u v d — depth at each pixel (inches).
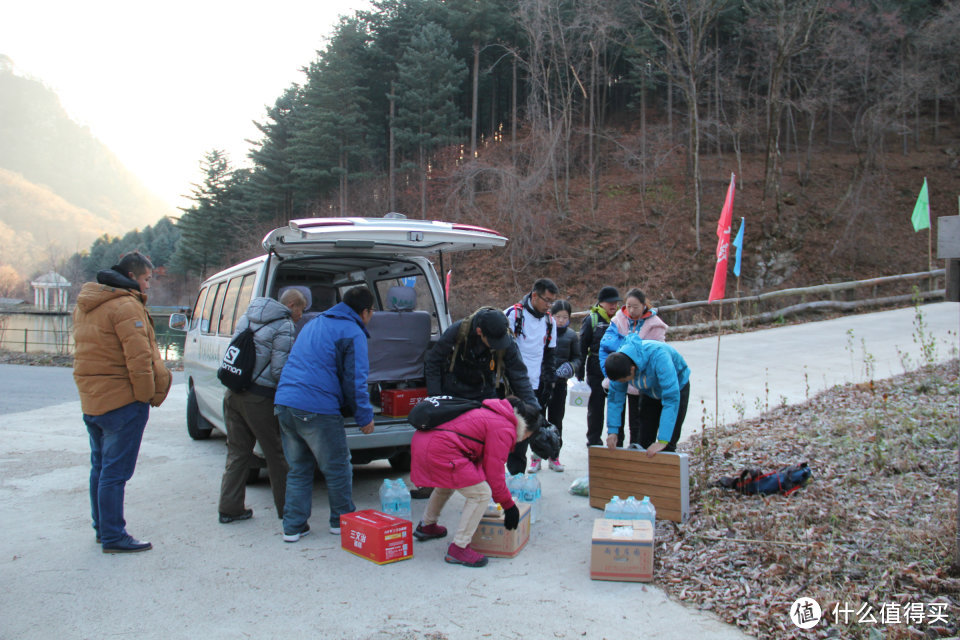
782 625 121.6
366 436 200.5
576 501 205.9
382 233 188.9
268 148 1672.0
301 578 147.3
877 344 519.8
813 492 191.8
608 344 210.5
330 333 169.2
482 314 175.3
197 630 123.3
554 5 1160.2
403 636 121.0
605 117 1731.1
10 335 1065.5
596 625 125.2
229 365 175.9
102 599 136.3
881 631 117.2
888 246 1043.9
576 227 1148.5
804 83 1248.2
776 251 1035.3
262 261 218.4
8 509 198.4
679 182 1263.5
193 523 185.5
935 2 1438.2
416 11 1565.0
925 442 234.4
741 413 311.3
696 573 146.6
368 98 1609.3
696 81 1061.1
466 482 151.2
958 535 135.3
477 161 1216.8
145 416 164.1
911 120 1449.3
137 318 157.5
